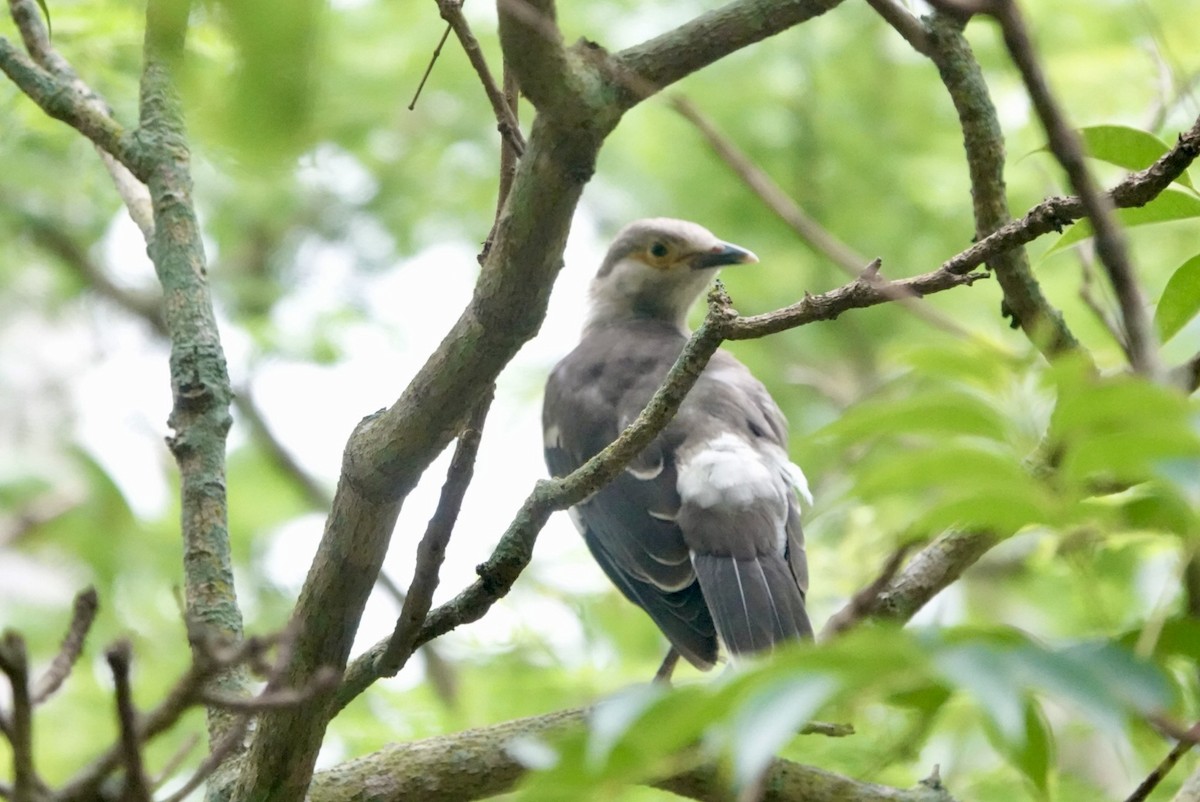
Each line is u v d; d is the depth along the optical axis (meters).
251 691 7.55
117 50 12.62
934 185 17.58
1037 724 5.01
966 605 14.40
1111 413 3.57
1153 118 9.98
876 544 12.83
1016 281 8.20
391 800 7.55
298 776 6.46
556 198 5.25
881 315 17.64
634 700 3.33
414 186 19.70
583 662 13.83
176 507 18.30
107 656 4.07
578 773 3.40
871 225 17.75
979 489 3.83
